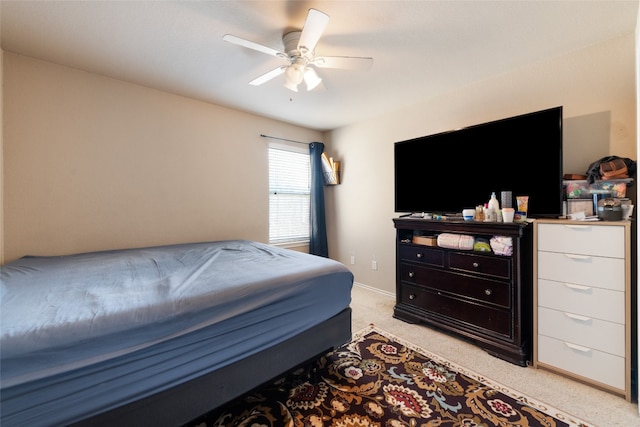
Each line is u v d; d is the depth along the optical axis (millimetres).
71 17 1607
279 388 1624
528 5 1534
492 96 2400
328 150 4121
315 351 1577
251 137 3369
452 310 2232
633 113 1786
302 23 1683
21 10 1537
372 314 2721
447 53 2035
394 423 1346
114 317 989
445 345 2107
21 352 808
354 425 1342
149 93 2615
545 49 1984
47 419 847
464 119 2586
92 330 925
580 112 1975
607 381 1539
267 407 1468
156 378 1041
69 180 2225
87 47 1934
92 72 2307
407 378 1703
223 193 3143
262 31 1768
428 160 2627
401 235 2674
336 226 3986
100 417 929
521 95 2242
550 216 1899
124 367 970
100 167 2365
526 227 1857
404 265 2586
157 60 2117
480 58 2104
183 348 1098
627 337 1475
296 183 3920
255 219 3424
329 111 3275
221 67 2230
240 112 3266
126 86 2484
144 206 2602
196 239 2941
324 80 2451
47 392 842
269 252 2232
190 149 2889
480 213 2178
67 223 2219
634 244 1536
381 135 3369
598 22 1682
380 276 3426
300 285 1496
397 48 1965
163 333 1049
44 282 1417
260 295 1339
